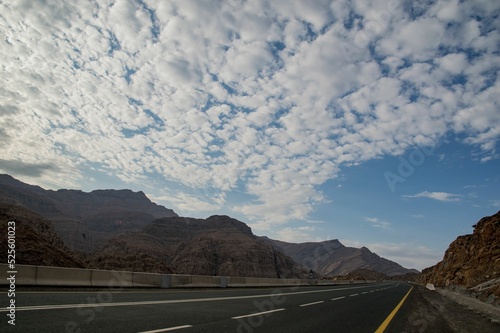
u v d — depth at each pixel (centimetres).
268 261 19400
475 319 1404
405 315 1453
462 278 4941
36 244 4122
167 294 1794
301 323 1053
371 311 1540
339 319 1202
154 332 758
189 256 18050
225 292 2267
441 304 2195
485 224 5656
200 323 921
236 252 19000
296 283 4503
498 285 2170
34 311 903
